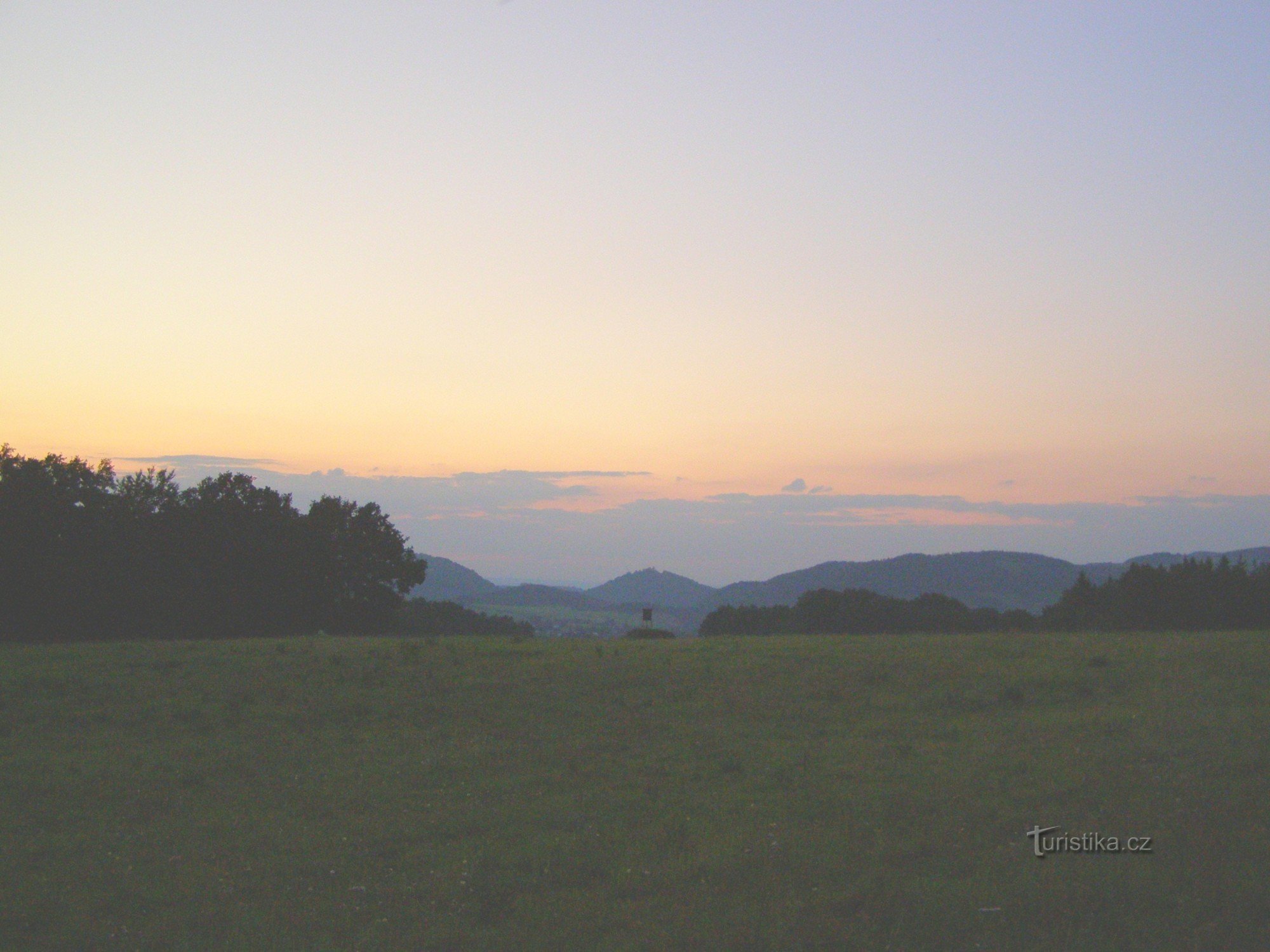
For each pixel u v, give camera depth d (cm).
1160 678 2152
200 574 5691
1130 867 1091
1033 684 2172
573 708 2136
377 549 6288
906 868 1132
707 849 1228
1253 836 1152
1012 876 1088
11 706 2180
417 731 1981
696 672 2450
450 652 2811
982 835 1223
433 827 1380
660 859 1209
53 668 2541
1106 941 933
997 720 1878
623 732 1923
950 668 2384
